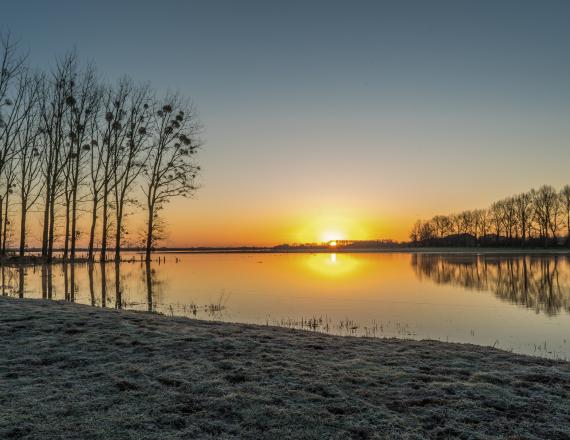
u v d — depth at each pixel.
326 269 33.97
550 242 85.62
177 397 4.90
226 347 7.02
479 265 37.41
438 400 5.03
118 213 33.62
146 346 6.88
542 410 4.84
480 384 5.55
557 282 23.03
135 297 16.52
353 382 5.55
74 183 31.67
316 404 4.83
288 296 17.16
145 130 33.72
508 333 10.71
